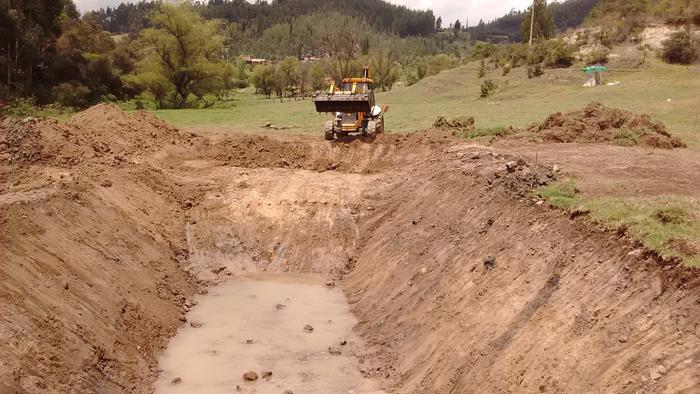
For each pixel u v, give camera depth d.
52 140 16.28
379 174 19.70
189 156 21.08
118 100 57.59
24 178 13.98
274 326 12.05
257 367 10.38
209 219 16.73
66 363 8.64
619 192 11.10
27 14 52.00
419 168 17.75
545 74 48.88
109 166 16.61
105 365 9.34
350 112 22.22
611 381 6.66
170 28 51.88
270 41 186.62
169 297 12.70
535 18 73.56
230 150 21.69
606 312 7.55
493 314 9.17
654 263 7.54
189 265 14.90
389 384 9.69
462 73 58.16
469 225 12.10
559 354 7.54
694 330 6.41
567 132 18.61
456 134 21.80
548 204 10.50
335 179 19.17
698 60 45.56
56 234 11.13
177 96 55.12
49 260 10.27
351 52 80.81
